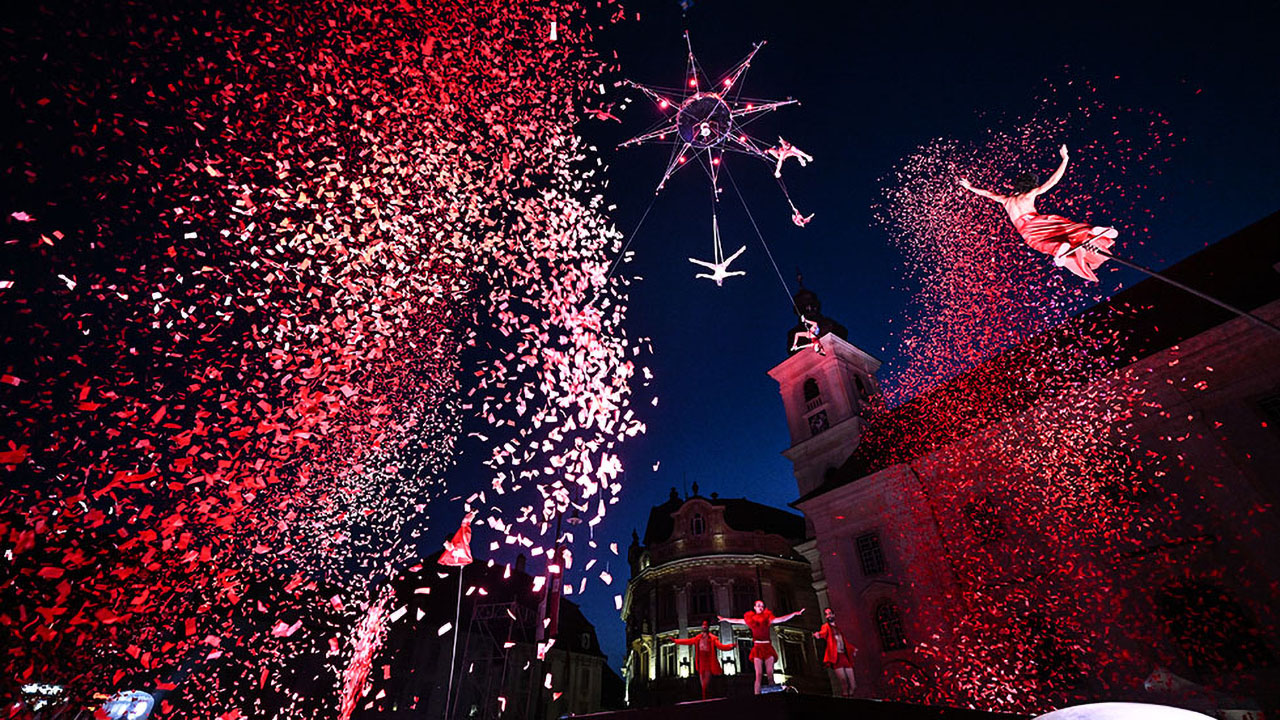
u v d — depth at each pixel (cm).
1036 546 1914
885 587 2231
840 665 1257
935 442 2319
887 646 2169
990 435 2136
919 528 2231
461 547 879
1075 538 1839
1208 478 1638
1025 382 2198
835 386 3259
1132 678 1608
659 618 3925
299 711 2605
